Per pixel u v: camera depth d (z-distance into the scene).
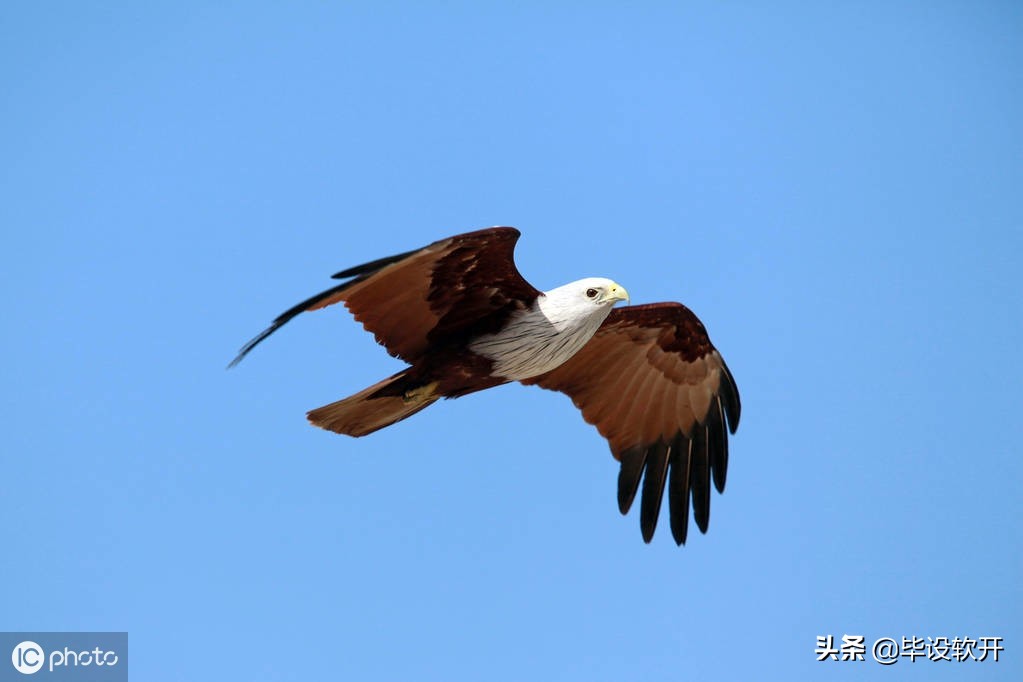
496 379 14.83
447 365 14.45
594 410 17.19
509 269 13.79
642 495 17.16
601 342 16.55
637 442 17.30
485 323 14.39
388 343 14.33
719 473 17.09
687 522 17.09
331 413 14.34
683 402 17.25
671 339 16.70
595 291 14.47
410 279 13.50
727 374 16.94
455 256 13.30
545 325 14.34
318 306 12.39
